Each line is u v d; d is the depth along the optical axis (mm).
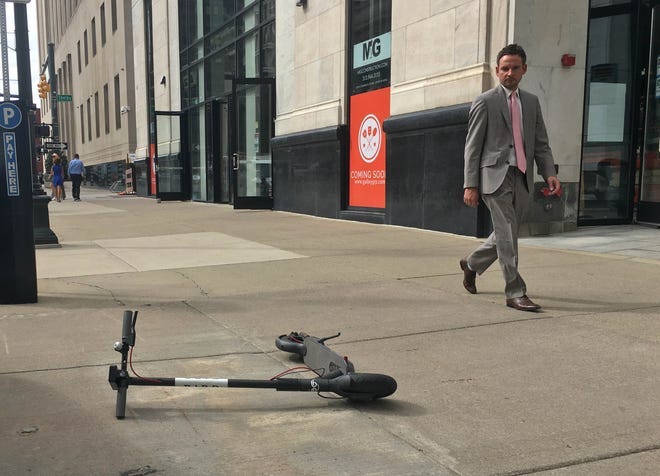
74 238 10312
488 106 4953
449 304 5270
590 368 3684
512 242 4980
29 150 5398
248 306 5324
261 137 15641
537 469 2531
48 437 2850
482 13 8711
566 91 8875
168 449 2740
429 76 9781
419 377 3600
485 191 4988
